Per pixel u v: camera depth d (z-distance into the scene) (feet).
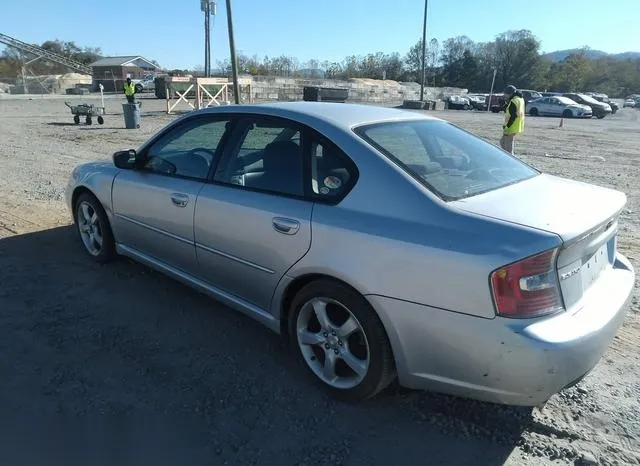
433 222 8.42
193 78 85.66
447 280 8.00
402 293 8.45
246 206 10.69
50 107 96.99
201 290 12.66
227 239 11.19
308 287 9.78
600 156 47.52
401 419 9.44
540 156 46.62
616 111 162.50
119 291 14.24
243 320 12.86
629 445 8.86
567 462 8.48
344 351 9.61
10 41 207.00
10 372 10.41
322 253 9.34
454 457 8.54
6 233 19.08
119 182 14.33
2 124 63.16
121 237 14.90
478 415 9.56
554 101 126.31
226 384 10.29
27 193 25.77
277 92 132.46
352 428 9.17
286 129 10.78
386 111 11.92
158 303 13.61
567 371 7.69
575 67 323.16
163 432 8.91
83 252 17.08
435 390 8.83
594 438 9.02
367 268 8.75
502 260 7.62
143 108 95.55
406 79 297.53
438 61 314.96
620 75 340.80
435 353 8.38
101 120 64.28
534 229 7.79
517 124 38.96
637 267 16.98
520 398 7.94
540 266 7.62
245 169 11.26
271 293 10.64
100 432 8.85
